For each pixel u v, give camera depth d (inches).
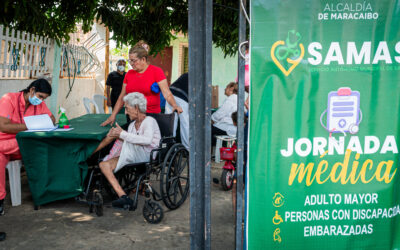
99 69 489.7
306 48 96.4
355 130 99.6
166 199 184.1
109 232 160.2
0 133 178.9
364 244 103.4
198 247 104.7
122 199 167.2
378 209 102.4
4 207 185.8
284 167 99.6
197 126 100.3
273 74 96.7
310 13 95.4
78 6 284.4
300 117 98.3
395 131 100.5
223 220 175.5
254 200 100.1
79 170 179.6
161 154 178.9
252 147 98.7
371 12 96.3
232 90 276.8
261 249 101.4
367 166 101.1
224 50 341.1
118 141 180.5
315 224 101.8
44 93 181.6
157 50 326.3
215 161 284.0
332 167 100.4
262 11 94.7
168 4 298.2
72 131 181.5
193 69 98.2
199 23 96.5
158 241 152.4
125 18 303.4
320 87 97.7
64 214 179.5
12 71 252.8
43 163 177.6
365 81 98.3
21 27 264.8
